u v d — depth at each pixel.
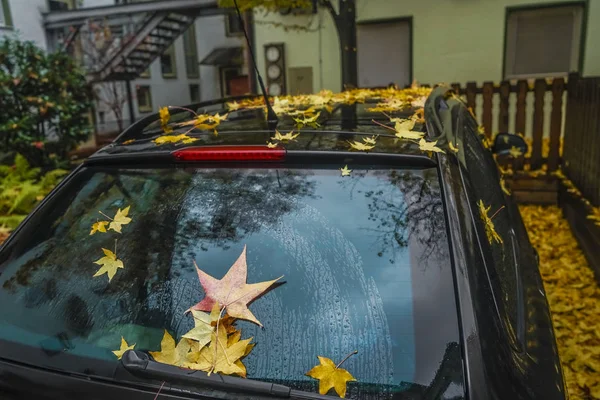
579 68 8.79
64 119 8.35
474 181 1.85
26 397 1.29
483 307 1.27
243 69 18.66
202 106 2.63
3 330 1.46
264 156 1.68
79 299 1.51
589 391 2.71
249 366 1.27
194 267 1.51
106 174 1.83
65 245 1.67
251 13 10.29
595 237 4.00
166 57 17.70
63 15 12.66
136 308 1.45
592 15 8.52
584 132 4.91
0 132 7.77
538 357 1.36
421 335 1.25
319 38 10.01
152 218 1.66
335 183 1.62
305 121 2.03
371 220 1.51
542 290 1.82
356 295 1.37
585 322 3.39
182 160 1.75
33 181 6.87
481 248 1.48
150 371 1.25
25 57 8.27
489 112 6.09
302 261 1.46
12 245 1.73
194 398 1.19
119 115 14.99
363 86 10.02
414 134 1.77
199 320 1.37
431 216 1.48
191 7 12.08
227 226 1.58
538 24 8.88
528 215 5.62
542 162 6.02
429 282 1.34
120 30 14.70
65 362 1.34
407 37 9.57
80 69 9.28
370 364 1.23
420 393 1.16
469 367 1.14
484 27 9.03
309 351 1.28
